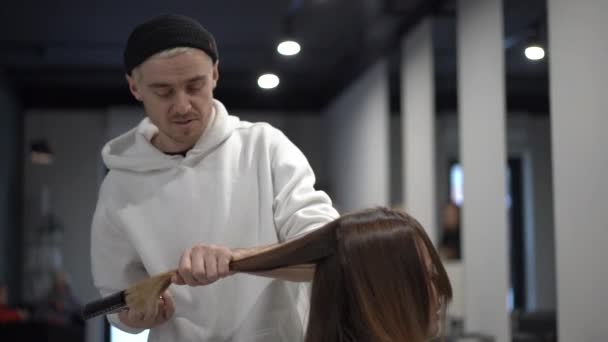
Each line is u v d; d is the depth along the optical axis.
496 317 3.99
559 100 3.18
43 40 6.81
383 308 1.09
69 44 6.96
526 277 3.58
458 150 4.68
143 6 5.77
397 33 6.04
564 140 3.13
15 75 8.00
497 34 4.02
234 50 7.18
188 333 1.43
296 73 8.06
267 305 1.42
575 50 3.05
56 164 8.70
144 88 1.35
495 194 4.04
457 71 4.67
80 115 8.77
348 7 5.71
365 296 1.10
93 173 8.72
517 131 3.70
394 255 1.11
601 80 2.85
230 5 5.75
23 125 8.68
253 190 1.45
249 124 1.53
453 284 4.63
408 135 5.76
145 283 1.25
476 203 4.34
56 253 8.42
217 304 1.42
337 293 1.13
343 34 6.50
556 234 3.20
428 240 1.15
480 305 4.23
